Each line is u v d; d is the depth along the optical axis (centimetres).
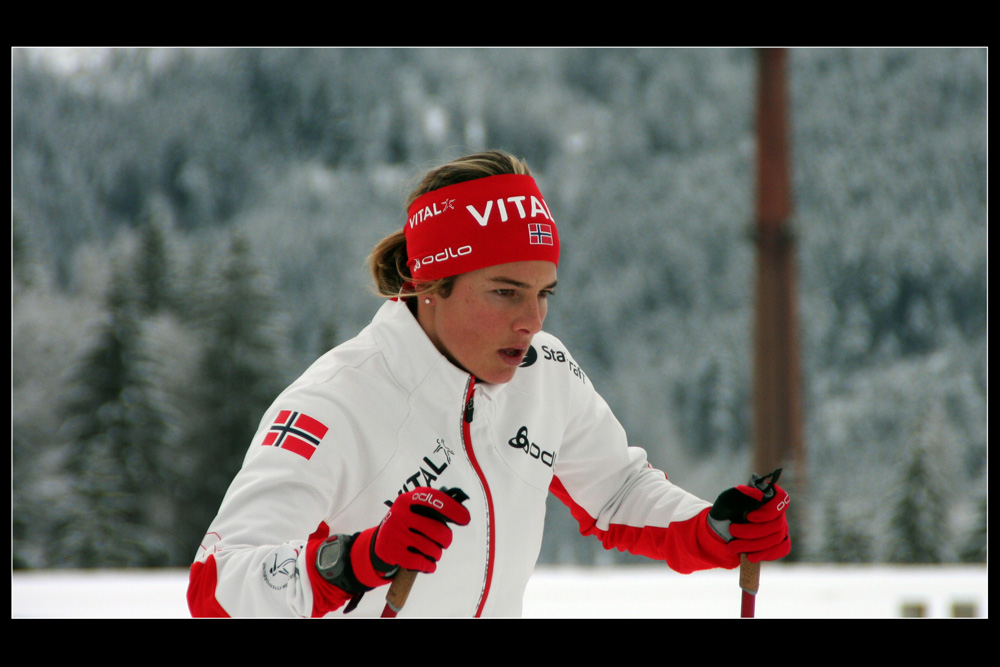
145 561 7162
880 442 15562
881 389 16475
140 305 9994
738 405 18638
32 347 9406
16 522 7225
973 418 15900
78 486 7181
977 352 19475
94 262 11512
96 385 7950
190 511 8669
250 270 9825
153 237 11388
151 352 8131
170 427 8044
